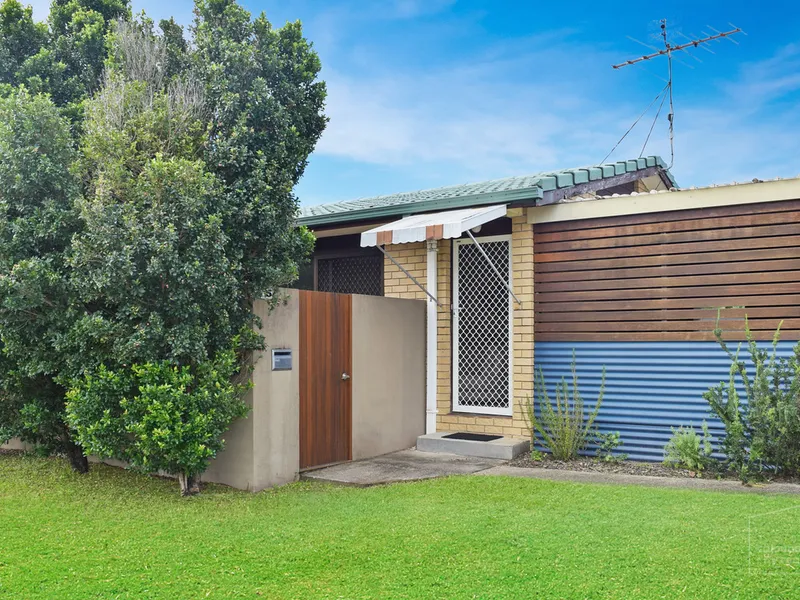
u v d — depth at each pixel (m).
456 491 7.18
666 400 8.70
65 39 9.93
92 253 6.51
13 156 6.90
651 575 4.58
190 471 6.99
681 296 8.63
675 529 5.52
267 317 7.76
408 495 7.07
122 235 6.44
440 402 10.52
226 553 5.28
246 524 6.09
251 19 7.96
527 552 5.11
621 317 9.02
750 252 8.22
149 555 5.25
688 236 8.60
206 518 6.32
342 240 11.95
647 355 8.83
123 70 7.80
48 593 4.50
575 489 7.10
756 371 7.60
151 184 6.55
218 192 7.00
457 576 4.69
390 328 9.85
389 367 9.80
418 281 10.73
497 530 5.67
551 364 9.51
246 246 7.57
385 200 12.36
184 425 6.62
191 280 6.59
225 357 6.95
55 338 7.04
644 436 8.82
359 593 4.46
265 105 7.57
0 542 5.59
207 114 7.63
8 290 6.76
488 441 9.38
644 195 8.85
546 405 9.31
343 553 5.21
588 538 5.37
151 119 7.04
